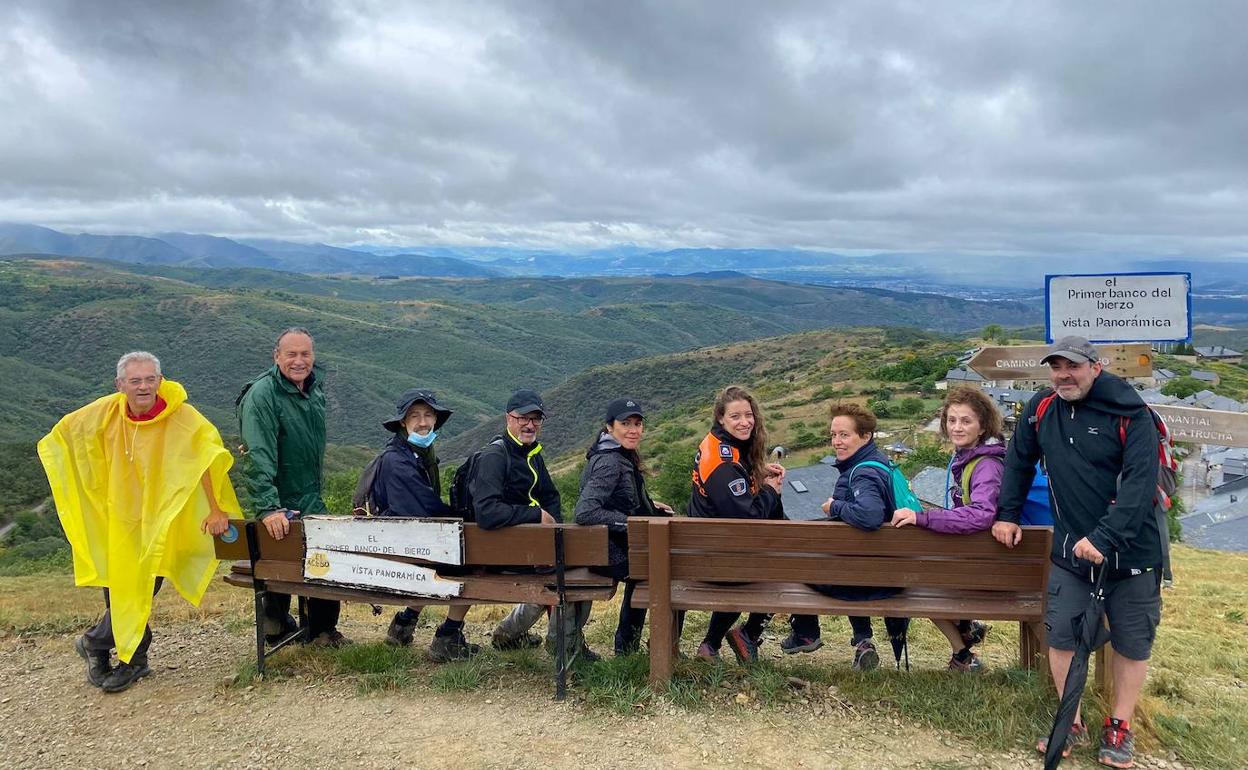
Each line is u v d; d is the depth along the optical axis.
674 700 4.38
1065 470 3.78
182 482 4.60
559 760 3.82
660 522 4.36
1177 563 18.59
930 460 50.69
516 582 4.61
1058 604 3.88
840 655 6.13
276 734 4.18
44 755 4.09
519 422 4.76
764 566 4.36
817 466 54.16
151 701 4.72
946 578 4.28
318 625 5.65
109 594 4.64
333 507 29.34
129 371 4.49
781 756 3.84
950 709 4.22
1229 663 6.49
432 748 3.97
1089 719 4.09
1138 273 5.26
